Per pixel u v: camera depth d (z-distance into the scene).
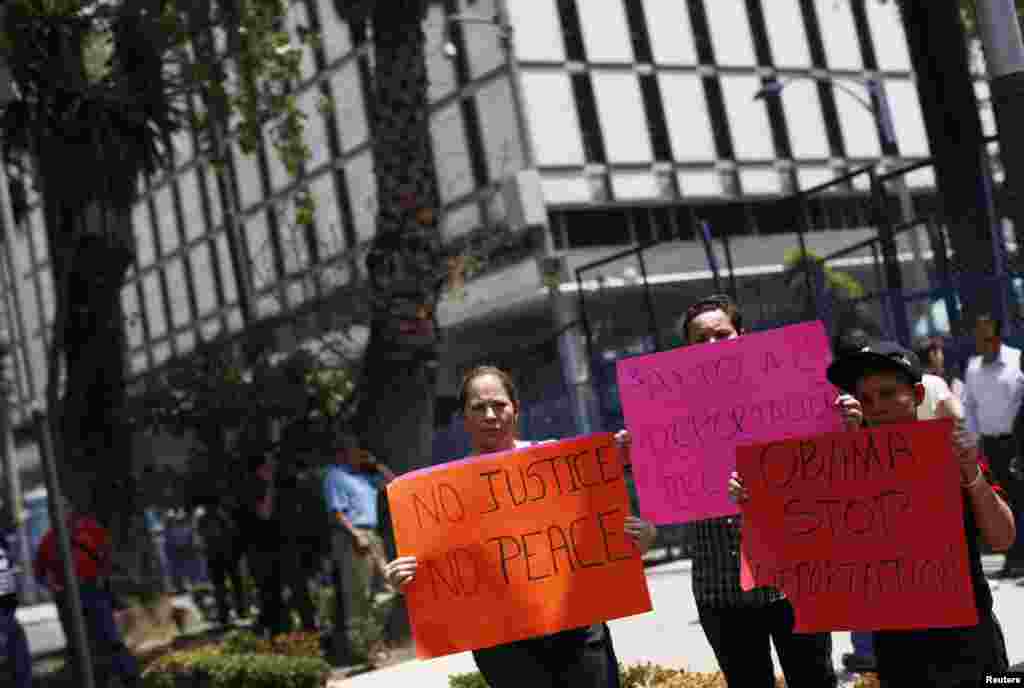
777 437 5.21
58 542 10.44
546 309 32.22
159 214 47.78
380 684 9.93
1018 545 10.59
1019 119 6.61
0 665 10.97
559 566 4.91
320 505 15.27
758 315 15.88
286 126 15.51
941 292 12.51
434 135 34.38
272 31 15.19
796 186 37.03
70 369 19.19
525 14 32.59
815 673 5.18
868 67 39.62
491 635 4.86
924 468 4.21
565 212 32.28
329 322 16.38
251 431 15.90
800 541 4.43
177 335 47.50
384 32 13.75
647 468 5.32
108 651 12.86
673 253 33.31
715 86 36.03
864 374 4.36
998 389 10.81
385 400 13.51
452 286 14.34
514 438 5.30
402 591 4.92
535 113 32.22
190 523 18.91
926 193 40.12
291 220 39.84
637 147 33.84
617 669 5.11
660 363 5.35
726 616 5.23
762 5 37.56
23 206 20.17
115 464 18.98
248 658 10.95
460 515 4.93
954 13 12.20
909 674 4.30
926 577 4.20
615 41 34.12
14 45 14.70
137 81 16.61
